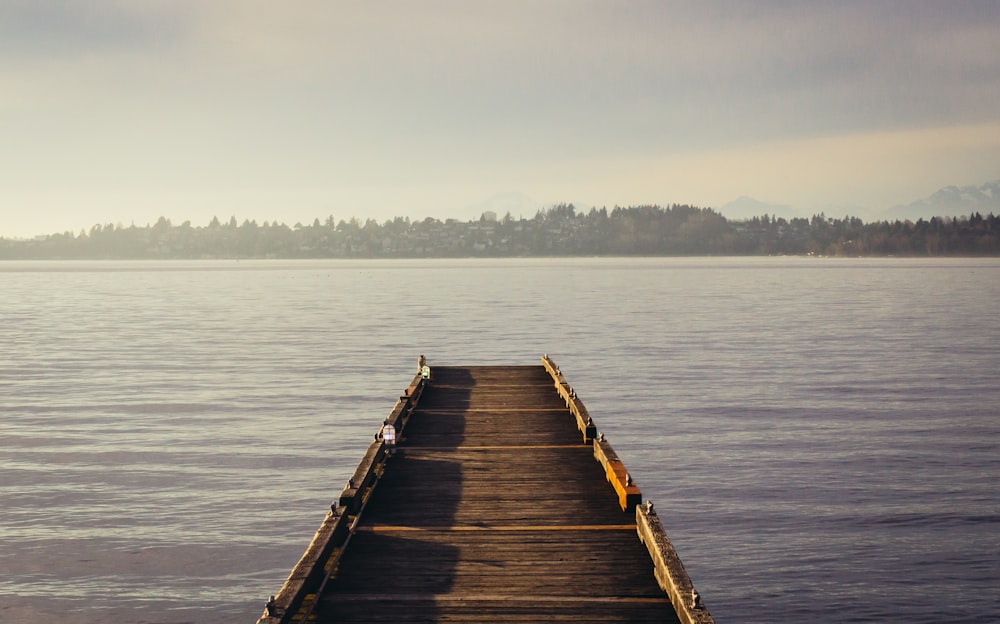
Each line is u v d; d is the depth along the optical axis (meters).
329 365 47.22
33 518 19.73
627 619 8.73
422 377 23.38
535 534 11.31
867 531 19.23
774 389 38.34
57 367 47.16
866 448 26.58
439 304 105.06
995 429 29.38
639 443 27.39
